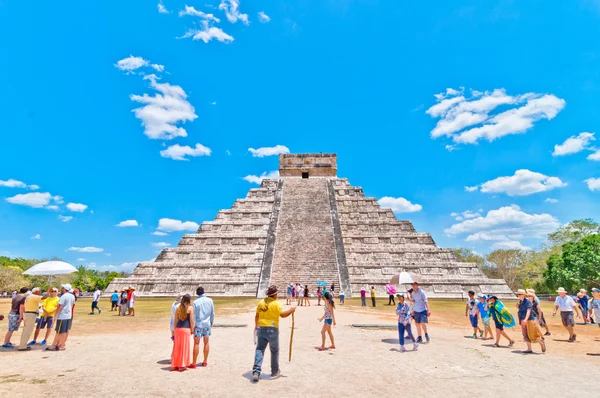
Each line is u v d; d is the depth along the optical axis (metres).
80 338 12.80
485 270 72.19
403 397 6.77
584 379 8.03
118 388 7.07
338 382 7.64
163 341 12.23
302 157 56.78
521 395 6.93
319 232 38.84
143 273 38.31
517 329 15.88
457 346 11.78
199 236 42.47
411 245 41.03
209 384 7.39
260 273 34.75
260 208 47.91
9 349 10.86
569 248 43.31
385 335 13.77
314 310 22.23
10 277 49.22
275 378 7.85
